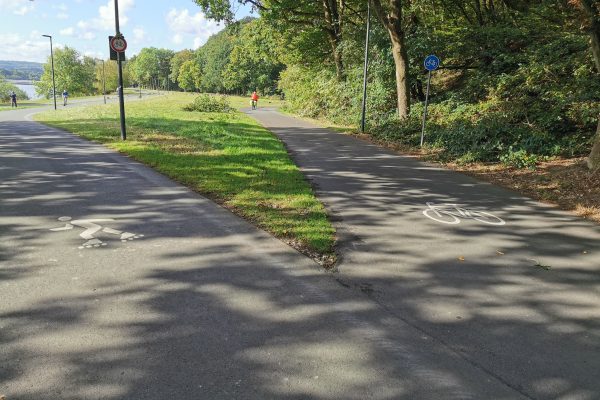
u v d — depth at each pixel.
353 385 3.09
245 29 34.62
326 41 30.22
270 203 7.56
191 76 118.31
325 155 13.62
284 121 26.86
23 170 9.54
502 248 5.98
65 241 5.57
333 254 5.52
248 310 4.07
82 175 9.24
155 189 8.30
